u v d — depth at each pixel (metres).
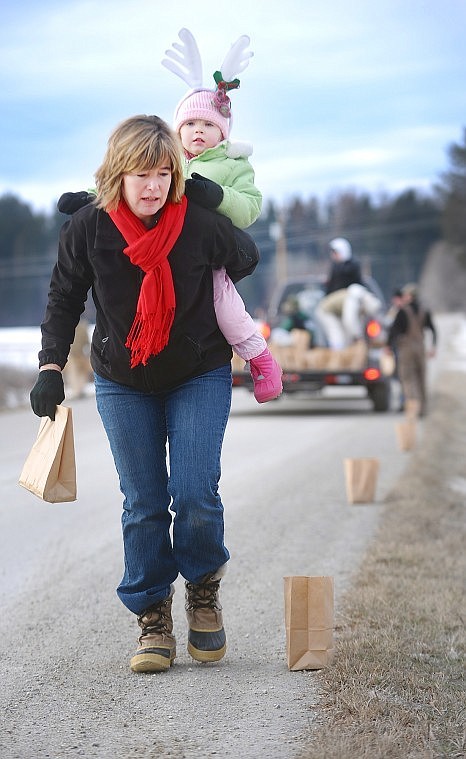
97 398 13.15
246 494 27.39
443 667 13.15
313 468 31.92
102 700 12.48
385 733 10.84
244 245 12.64
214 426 12.81
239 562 19.78
